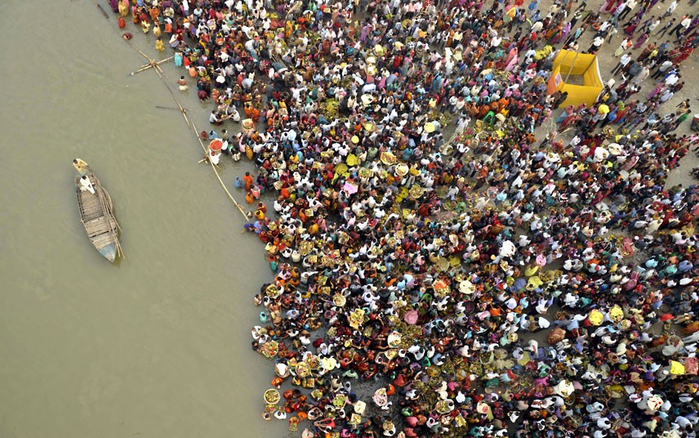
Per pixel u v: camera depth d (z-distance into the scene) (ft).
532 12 132.77
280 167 95.04
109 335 84.17
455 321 82.64
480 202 96.07
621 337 83.20
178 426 77.61
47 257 89.97
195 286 89.61
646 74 116.37
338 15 116.98
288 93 106.63
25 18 118.93
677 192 100.68
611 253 91.25
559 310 89.40
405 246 87.61
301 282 87.35
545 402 75.41
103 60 114.52
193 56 110.63
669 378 80.53
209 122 108.17
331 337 80.89
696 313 87.56
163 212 96.58
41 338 83.05
